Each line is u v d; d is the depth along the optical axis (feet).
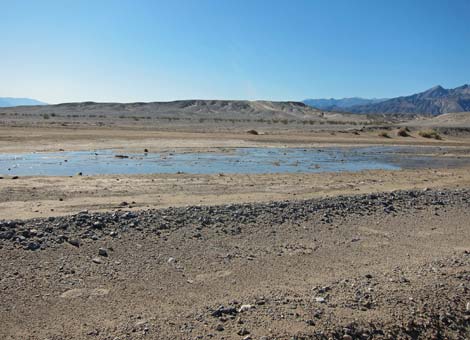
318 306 22.66
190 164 89.45
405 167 98.48
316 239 34.37
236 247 31.40
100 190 54.03
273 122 387.75
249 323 20.66
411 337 21.84
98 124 235.40
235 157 106.52
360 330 21.24
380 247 33.30
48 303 21.80
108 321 20.36
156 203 45.75
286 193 55.77
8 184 55.93
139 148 118.11
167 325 20.15
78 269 25.88
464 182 74.59
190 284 24.86
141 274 25.82
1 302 21.54
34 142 118.52
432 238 36.35
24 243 28.53
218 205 42.50
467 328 23.22
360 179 73.77
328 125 340.80
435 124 310.65
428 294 24.80
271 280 25.90
